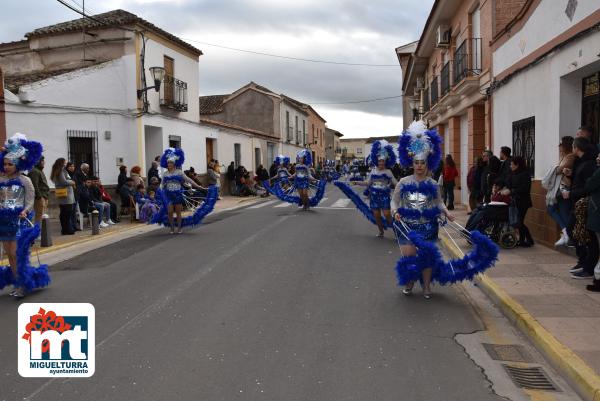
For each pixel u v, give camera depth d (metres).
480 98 14.52
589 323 5.34
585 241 6.96
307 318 5.90
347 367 4.56
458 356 4.85
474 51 15.48
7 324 5.94
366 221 14.66
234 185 27.58
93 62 19.16
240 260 9.10
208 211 13.16
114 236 12.93
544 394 4.13
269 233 12.32
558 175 8.35
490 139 13.33
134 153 18.58
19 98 14.79
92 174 17.20
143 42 18.86
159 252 10.18
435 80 22.53
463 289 7.26
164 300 6.64
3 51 20.72
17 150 7.04
